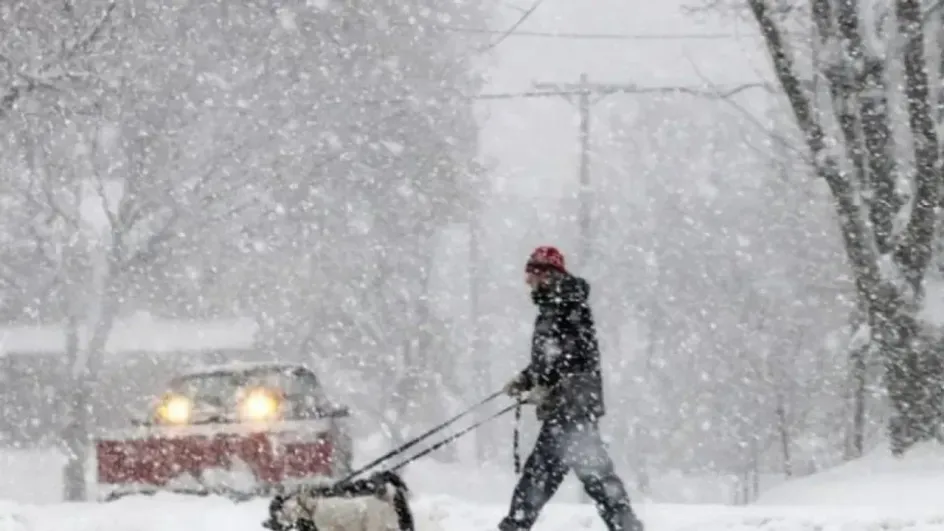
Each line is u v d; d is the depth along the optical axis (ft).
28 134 285.23
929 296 185.78
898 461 173.37
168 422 133.08
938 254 195.00
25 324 364.99
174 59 302.04
